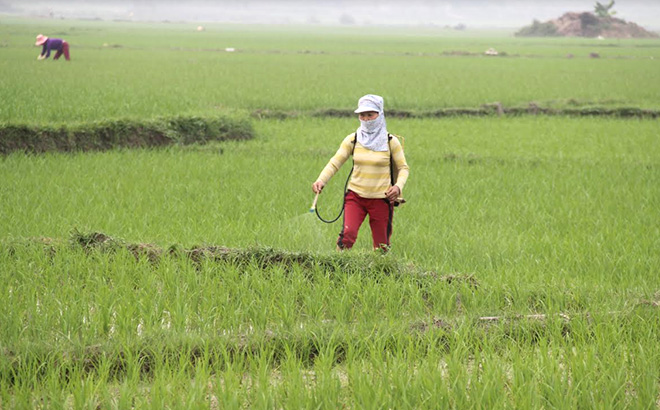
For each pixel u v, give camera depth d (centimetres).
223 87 3588
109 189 1462
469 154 2019
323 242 1145
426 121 2869
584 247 1105
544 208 1398
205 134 2200
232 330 777
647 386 630
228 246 1086
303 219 1240
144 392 647
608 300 870
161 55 6631
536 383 630
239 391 637
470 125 2748
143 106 2494
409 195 1484
